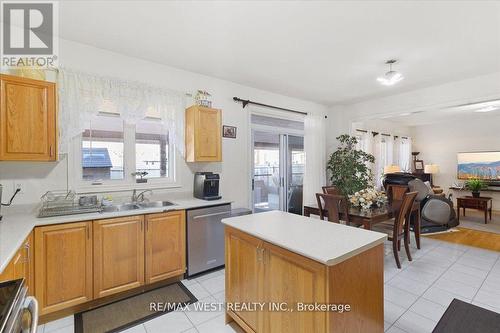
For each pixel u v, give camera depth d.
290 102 4.72
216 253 3.07
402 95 4.48
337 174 4.96
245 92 4.06
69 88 2.53
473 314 1.62
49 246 2.04
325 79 3.78
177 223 2.75
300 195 5.14
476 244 4.08
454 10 2.11
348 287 1.39
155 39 2.60
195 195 3.38
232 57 3.03
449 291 2.59
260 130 4.43
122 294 2.50
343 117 5.41
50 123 2.24
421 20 2.26
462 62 3.16
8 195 2.31
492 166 6.75
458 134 7.40
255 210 4.36
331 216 3.32
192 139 3.17
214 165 3.67
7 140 2.06
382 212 3.17
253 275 1.78
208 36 2.54
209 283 2.78
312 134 5.02
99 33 2.47
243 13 2.16
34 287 1.97
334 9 2.11
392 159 7.32
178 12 2.14
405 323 2.09
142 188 3.06
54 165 2.52
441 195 5.41
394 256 3.27
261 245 1.70
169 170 3.32
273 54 2.96
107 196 2.76
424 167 7.93
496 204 6.76
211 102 3.62
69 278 2.13
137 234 2.48
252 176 4.26
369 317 1.54
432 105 4.11
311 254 1.34
